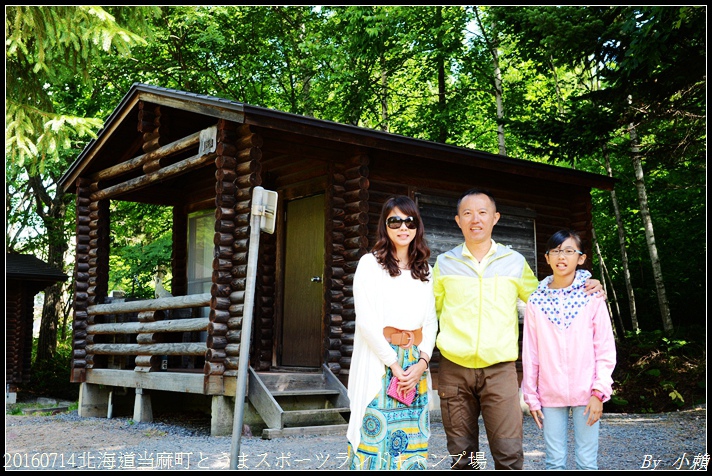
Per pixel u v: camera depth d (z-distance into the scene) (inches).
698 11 303.3
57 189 726.5
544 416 143.0
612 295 638.5
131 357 382.9
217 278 284.4
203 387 285.6
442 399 144.3
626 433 270.1
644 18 326.6
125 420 361.4
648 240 520.1
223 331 283.0
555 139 399.2
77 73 374.3
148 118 352.2
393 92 717.3
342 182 320.5
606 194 630.5
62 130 347.9
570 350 140.7
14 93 363.3
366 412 129.4
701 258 573.3
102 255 404.8
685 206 582.9
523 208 394.9
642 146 416.8
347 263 313.1
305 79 699.4
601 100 386.9
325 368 304.0
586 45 369.4
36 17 312.0
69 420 368.8
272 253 371.6
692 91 366.3
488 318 139.6
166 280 786.8
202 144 305.4
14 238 829.8
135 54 660.7
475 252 145.4
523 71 650.2
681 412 342.6
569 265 144.2
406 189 347.3
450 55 617.0
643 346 476.1
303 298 356.8
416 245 136.9
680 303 590.9
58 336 992.2
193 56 688.4
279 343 364.5
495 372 139.4
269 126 283.0
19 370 596.7
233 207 290.5
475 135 724.7
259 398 273.6
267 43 709.3
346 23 664.4
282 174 373.7
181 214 442.0
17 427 323.3
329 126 293.3
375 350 129.1
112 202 726.5
